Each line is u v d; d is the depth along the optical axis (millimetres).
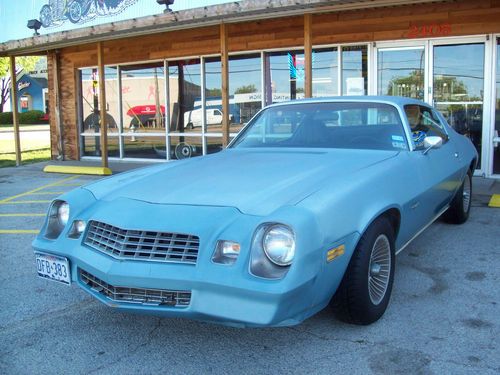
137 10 10523
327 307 3818
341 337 3414
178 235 2975
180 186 3531
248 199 3156
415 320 3648
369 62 10133
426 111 5277
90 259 3180
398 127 4453
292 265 2721
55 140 15148
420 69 9719
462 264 4836
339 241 3023
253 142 4875
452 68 9461
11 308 4082
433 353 3182
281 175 3568
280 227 2791
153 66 13078
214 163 4148
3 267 5141
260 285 2695
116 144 14125
